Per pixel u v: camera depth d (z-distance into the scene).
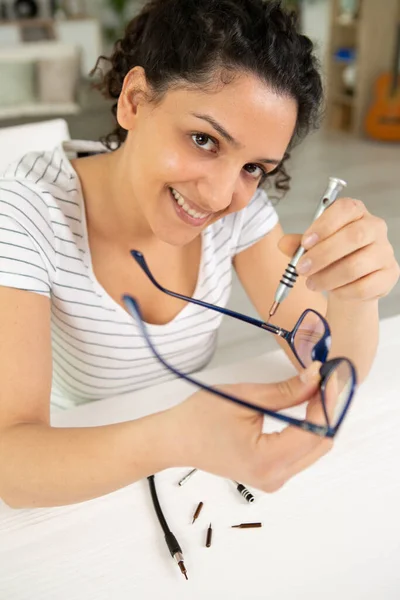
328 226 0.60
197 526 0.61
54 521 0.61
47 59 4.30
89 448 0.55
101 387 0.91
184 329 0.88
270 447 0.46
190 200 0.64
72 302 0.80
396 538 0.60
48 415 0.67
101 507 0.63
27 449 0.58
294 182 3.57
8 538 0.59
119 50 0.81
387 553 0.58
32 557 0.58
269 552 0.58
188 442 0.49
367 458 0.69
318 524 0.61
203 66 0.57
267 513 0.62
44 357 0.68
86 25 6.22
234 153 0.60
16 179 0.78
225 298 0.94
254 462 0.47
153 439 0.52
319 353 0.60
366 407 0.76
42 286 0.72
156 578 0.56
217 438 0.47
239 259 0.99
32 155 0.85
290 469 0.47
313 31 5.75
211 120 0.58
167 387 0.81
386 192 3.40
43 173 0.81
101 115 3.68
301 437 0.47
